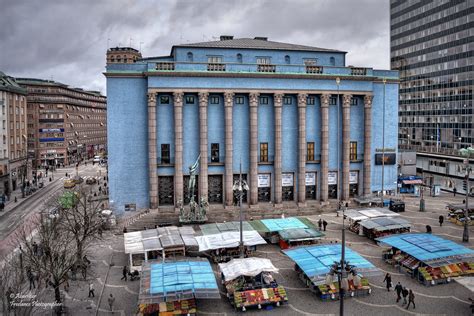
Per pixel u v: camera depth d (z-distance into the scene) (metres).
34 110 149.00
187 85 62.09
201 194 63.59
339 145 69.12
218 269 45.03
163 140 63.53
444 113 110.12
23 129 108.12
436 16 112.50
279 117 65.38
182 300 35.12
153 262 40.50
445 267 41.69
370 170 70.81
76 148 167.88
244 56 69.75
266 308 36.44
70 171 136.25
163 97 63.09
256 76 63.84
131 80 62.91
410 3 123.50
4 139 93.31
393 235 47.00
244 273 36.97
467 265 42.38
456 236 54.69
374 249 50.56
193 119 64.06
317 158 68.62
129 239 46.81
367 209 59.25
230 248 47.41
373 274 37.72
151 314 34.75
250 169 65.06
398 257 44.84
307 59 72.12
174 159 63.41
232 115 64.50
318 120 68.31
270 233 54.09
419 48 120.12
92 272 44.47
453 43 106.38
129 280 42.78
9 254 48.00
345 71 67.69
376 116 71.94
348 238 54.75
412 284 40.78
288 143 67.69
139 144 63.72
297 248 43.62
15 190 99.06
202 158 63.19
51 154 152.25
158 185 63.84
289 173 68.25
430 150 106.69
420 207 68.88
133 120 63.34
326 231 57.59
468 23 101.12
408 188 85.31
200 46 67.81
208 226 51.34
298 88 65.69
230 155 64.19
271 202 67.31
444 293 38.72
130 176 63.75
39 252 46.34
